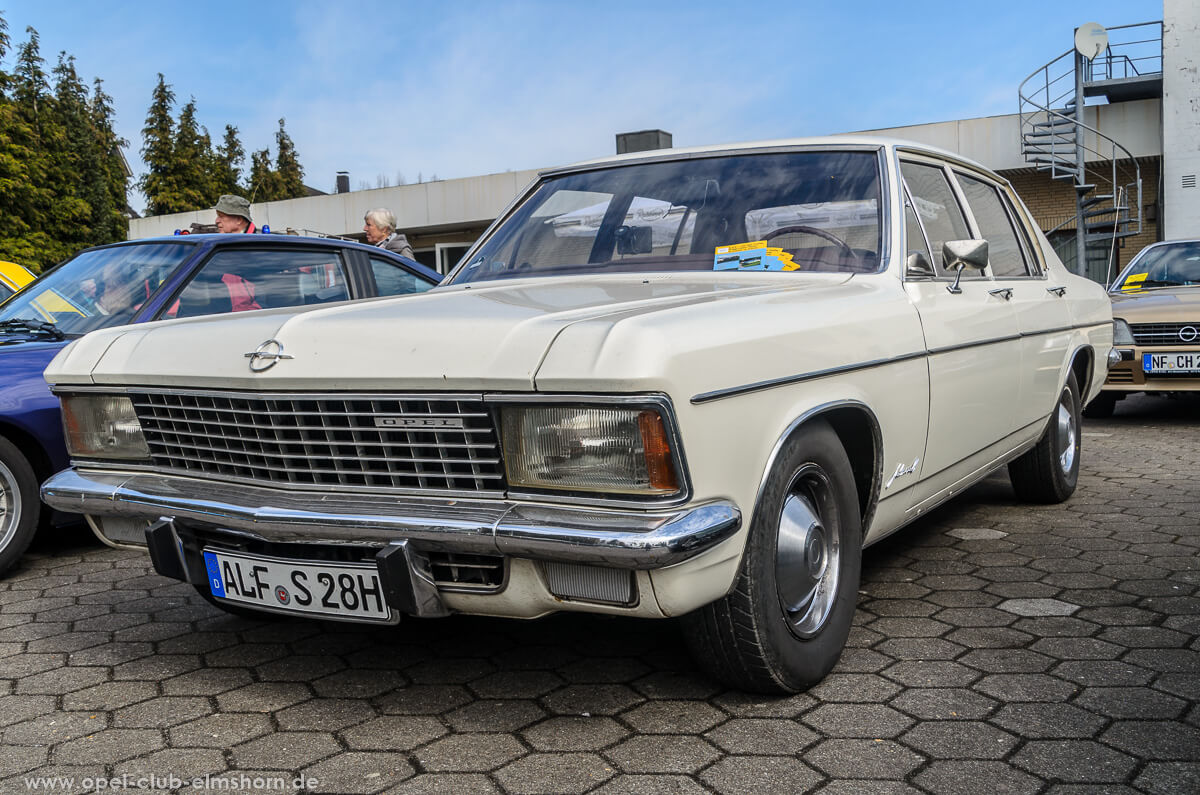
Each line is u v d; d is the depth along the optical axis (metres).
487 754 2.30
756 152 3.53
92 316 4.55
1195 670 2.73
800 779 2.14
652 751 2.29
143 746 2.38
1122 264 19.09
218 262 4.83
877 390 2.84
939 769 2.18
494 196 22.55
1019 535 4.35
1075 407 5.00
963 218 3.86
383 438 2.33
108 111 57.28
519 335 2.17
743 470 2.26
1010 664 2.80
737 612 2.37
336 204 24.62
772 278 3.08
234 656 3.03
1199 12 17.45
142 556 4.48
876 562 3.96
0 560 4.03
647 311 2.25
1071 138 18.28
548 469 2.15
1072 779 2.12
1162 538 4.22
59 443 4.22
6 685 2.82
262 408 2.49
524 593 2.23
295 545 2.47
